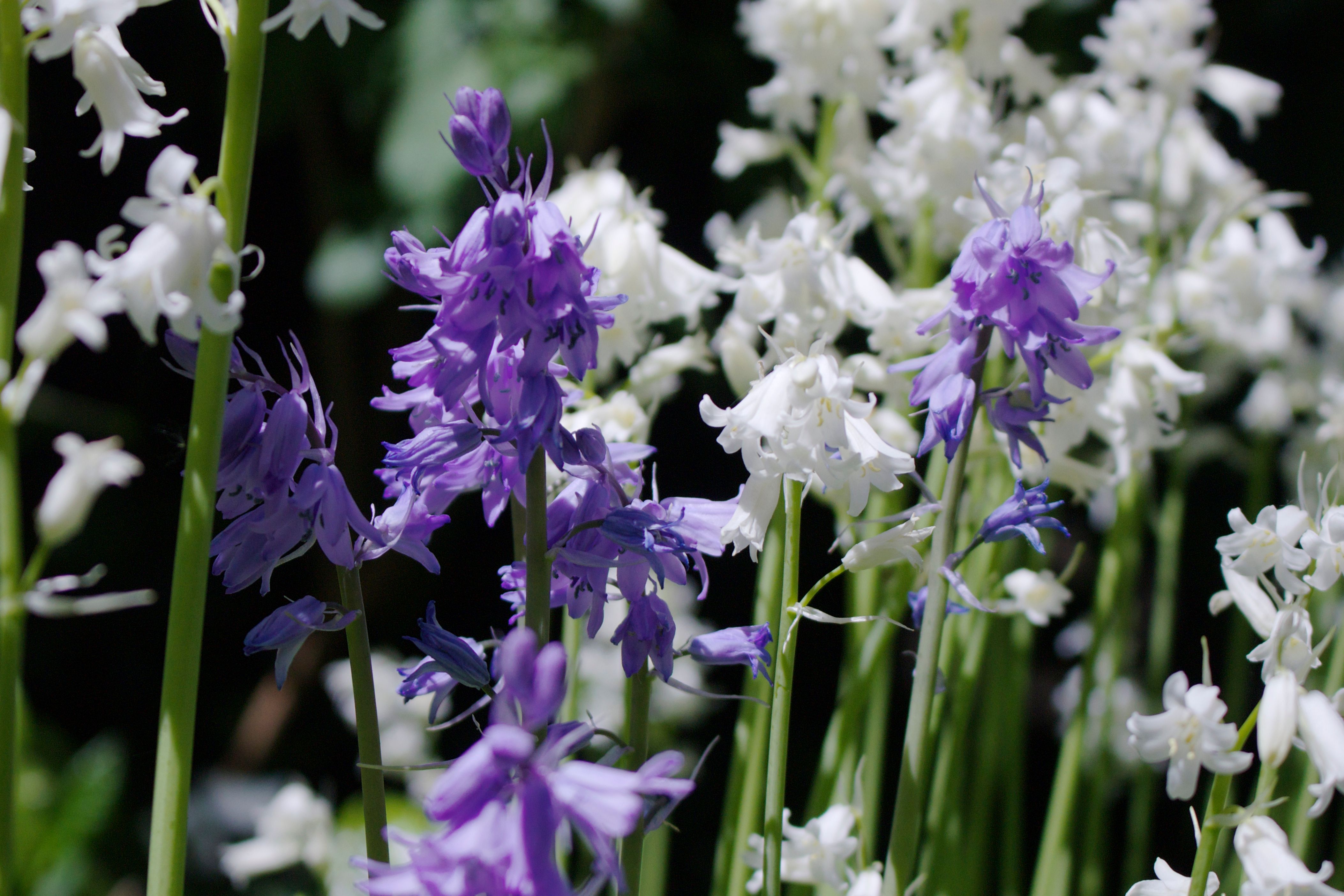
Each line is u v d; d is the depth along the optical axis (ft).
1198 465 5.17
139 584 6.24
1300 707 2.20
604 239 2.75
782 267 2.69
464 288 2.15
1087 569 5.08
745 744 2.67
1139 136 2.99
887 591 2.78
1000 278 2.27
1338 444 2.98
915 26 2.92
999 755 3.13
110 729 6.21
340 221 5.49
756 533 2.34
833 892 2.68
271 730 6.15
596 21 5.20
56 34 2.17
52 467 6.01
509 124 2.17
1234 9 5.85
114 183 6.14
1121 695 3.66
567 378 2.23
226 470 2.22
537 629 2.21
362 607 2.25
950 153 2.82
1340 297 3.94
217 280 2.15
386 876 2.06
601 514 2.26
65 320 2.06
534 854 2.03
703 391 5.09
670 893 4.97
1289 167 5.93
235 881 3.14
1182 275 2.98
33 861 3.97
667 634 2.26
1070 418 2.75
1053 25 5.09
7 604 2.04
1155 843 4.70
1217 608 2.28
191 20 5.86
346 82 5.36
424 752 3.76
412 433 6.72
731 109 5.65
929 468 2.80
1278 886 2.20
